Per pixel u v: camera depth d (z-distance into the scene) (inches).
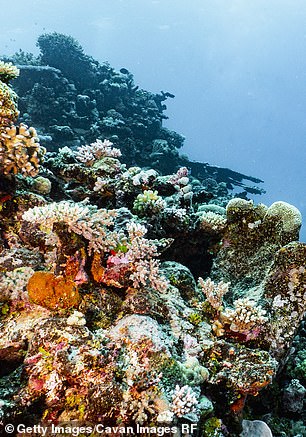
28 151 171.9
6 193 176.4
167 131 661.3
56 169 235.9
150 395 117.8
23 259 152.9
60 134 512.7
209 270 243.9
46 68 548.4
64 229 137.8
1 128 164.9
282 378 214.2
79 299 137.3
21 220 171.3
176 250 234.1
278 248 203.5
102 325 138.3
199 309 174.7
